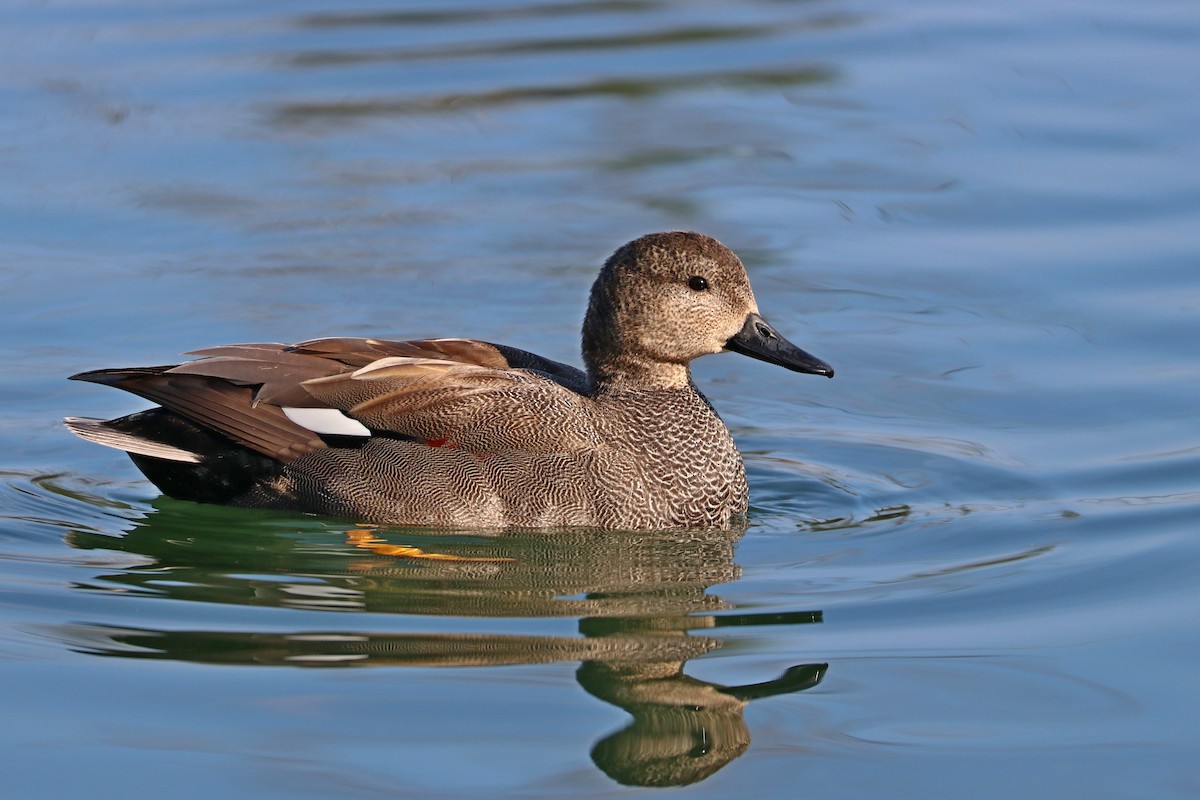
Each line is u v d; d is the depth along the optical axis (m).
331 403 12.17
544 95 21.64
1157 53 22.55
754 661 9.80
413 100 21.25
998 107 20.98
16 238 17.52
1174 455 13.32
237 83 21.64
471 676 9.53
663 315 12.43
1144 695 9.28
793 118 20.95
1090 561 11.33
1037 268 17.09
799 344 15.90
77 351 15.30
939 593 10.88
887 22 24.38
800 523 12.55
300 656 9.77
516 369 12.58
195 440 12.23
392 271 17.03
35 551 11.65
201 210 18.28
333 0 25.27
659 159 19.84
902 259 17.45
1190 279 16.61
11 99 20.86
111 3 24.91
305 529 12.01
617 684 9.45
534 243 17.69
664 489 12.27
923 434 14.23
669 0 25.62
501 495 11.98
